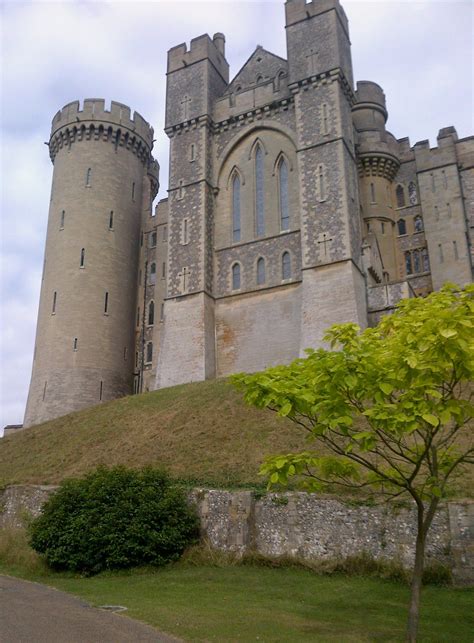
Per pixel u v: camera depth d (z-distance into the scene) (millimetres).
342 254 31359
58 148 46656
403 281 31703
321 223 32531
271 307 34094
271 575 12969
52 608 10078
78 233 43281
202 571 13609
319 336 30453
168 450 22266
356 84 42656
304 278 32156
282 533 14320
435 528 12328
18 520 19219
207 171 38031
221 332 35344
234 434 22328
